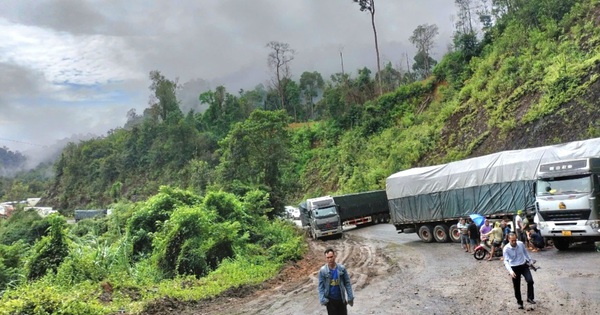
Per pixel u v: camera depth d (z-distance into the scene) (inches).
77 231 1348.4
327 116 3198.8
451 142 1823.3
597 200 641.0
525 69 1689.2
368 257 876.6
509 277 539.5
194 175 2082.9
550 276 513.0
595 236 641.6
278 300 546.0
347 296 324.2
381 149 2292.1
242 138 1609.3
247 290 626.2
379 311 445.1
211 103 4345.5
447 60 2513.5
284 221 1465.3
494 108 1707.7
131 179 4077.3
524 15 1998.0
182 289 619.8
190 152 3727.9
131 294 581.6
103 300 545.6
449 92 2252.7
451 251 829.2
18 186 4586.6
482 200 879.7
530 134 1389.0
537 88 1528.1
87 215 2965.1
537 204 699.4
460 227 841.5
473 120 1796.3
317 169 2736.2
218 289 613.0
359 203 1617.9
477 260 697.6
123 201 2033.7
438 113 2161.7
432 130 2016.5
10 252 754.2
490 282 526.0
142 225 940.6
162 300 530.9
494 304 424.2
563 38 1678.2
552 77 1459.2
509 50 1952.5
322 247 1138.7
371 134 2603.3
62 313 432.8
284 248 932.0
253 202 1202.0
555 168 689.6
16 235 1481.3
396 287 559.5
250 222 1114.7
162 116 4399.6
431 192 995.9
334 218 1325.0
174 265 765.9
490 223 858.1
